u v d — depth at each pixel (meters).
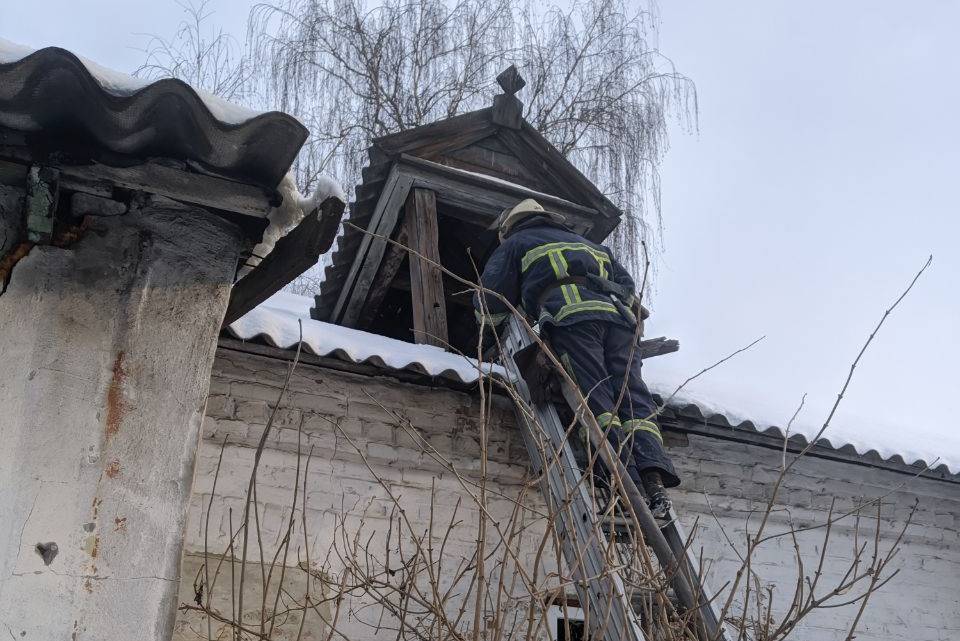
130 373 2.91
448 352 5.78
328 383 4.89
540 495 5.13
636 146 10.82
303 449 4.69
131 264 3.03
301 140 3.02
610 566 2.65
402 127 10.71
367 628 4.41
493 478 5.09
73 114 2.87
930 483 6.23
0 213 2.92
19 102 2.79
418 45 11.16
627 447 4.34
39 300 2.88
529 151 6.78
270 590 4.31
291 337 4.79
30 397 2.77
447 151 6.60
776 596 5.46
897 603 5.82
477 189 6.48
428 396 5.10
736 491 5.66
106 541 2.72
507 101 6.68
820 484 5.91
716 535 5.49
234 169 3.13
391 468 4.86
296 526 4.50
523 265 4.93
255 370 4.74
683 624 2.87
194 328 3.05
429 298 6.12
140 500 2.79
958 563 6.14
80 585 2.65
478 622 2.53
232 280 3.17
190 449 2.91
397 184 6.35
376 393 4.98
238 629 2.72
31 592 2.59
